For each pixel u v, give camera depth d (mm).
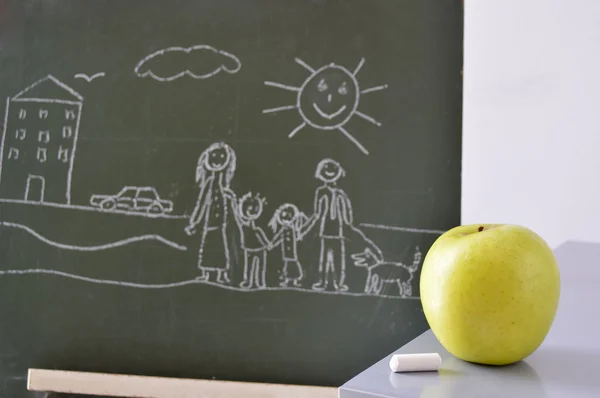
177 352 1057
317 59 1083
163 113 1107
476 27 981
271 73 1091
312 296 1046
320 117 1073
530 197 926
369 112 1063
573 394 401
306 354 1034
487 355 470
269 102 1087
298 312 1045
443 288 475
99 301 1082
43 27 1144
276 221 1065
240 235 1070
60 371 1050
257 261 1062
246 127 1087
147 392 1025
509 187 942
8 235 1111
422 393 400
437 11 1062
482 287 450
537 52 937
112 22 1132
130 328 1071
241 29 1105
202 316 1061
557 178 909
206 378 1044
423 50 1059
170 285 1073
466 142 978
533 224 921
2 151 1130
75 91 1127
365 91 1067
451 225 1021
